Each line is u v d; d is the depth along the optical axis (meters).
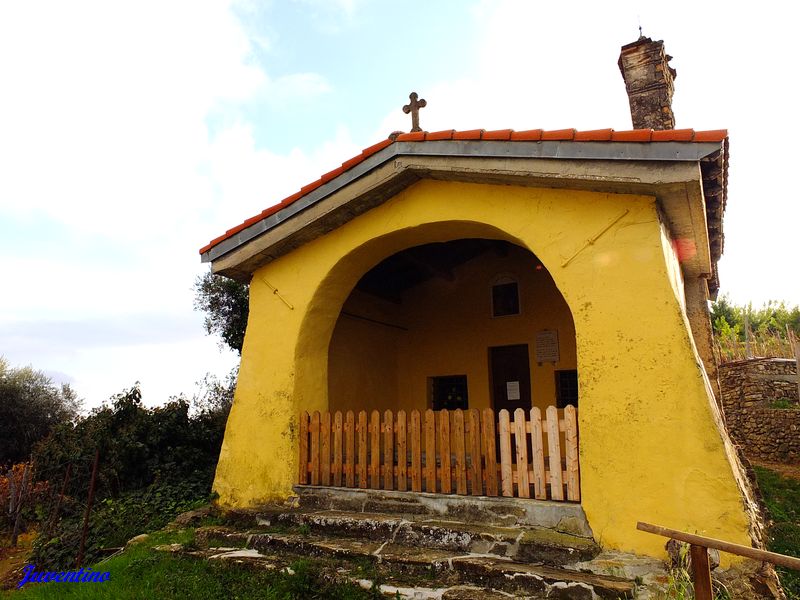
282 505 6.43
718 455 4.31
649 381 4.68
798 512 8.37
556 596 4.09
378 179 6.13
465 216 5.89
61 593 5.46
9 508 12.53
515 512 5.08
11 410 20.70
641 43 10.84
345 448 6.39
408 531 5.21
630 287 4.93
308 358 6.97
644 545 4.40
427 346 10.11
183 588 4.97
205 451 10.70
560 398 8.91
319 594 4.58
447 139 5.71
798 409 12.71
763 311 32.19
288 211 6.70
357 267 6.97
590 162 4.98
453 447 6.00
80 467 9.63
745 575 4.00
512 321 9.42
